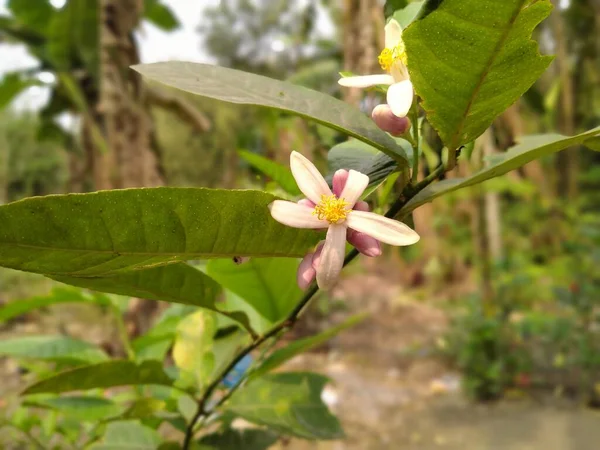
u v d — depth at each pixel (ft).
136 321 2.15
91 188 4.25
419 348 3.17
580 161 5.40
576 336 2.73
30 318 3.38
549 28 3.44
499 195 4.50
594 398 2.48
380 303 4.25
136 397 0.98
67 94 3.46
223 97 0.48
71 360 0.93
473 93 0.43
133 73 2.29
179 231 0.42
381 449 2.02
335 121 0.52
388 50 0.50
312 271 0.46
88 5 3.17
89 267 0.42
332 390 2.61
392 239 0.44
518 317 3.39
